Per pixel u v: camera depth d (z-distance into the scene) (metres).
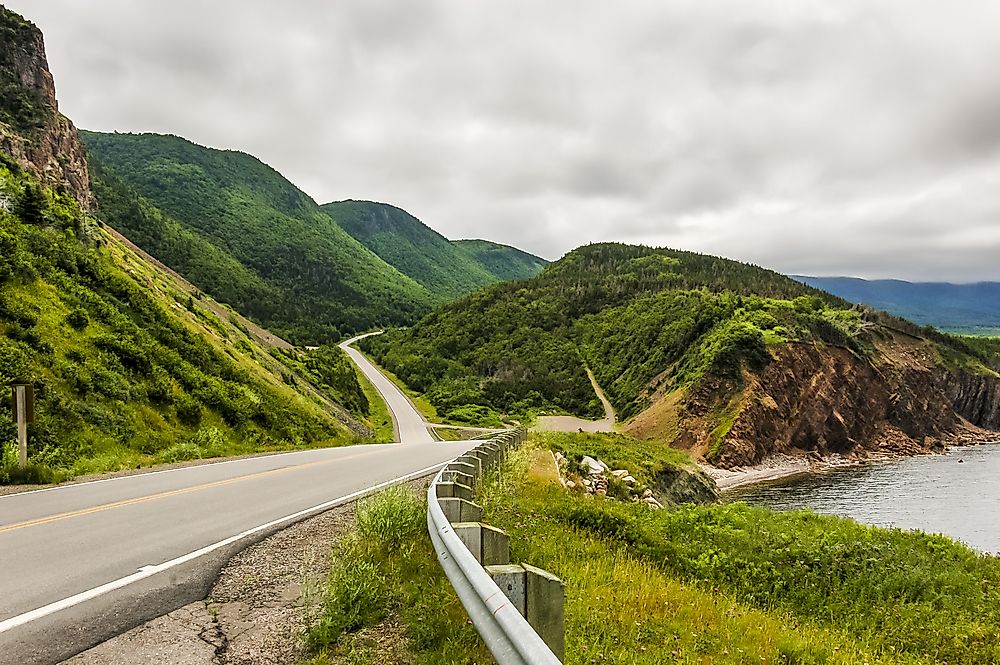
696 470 37.84
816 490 55.66
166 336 32.50
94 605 5.32
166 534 8.15
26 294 24.22
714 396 80.44
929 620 10.15
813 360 88.88
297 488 12.76
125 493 11.70
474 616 3.04
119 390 22.97
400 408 86.19
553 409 97.50
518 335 128.88
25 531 8.27
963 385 115.94
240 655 4.33
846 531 15.55
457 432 67.69
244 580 6.08
